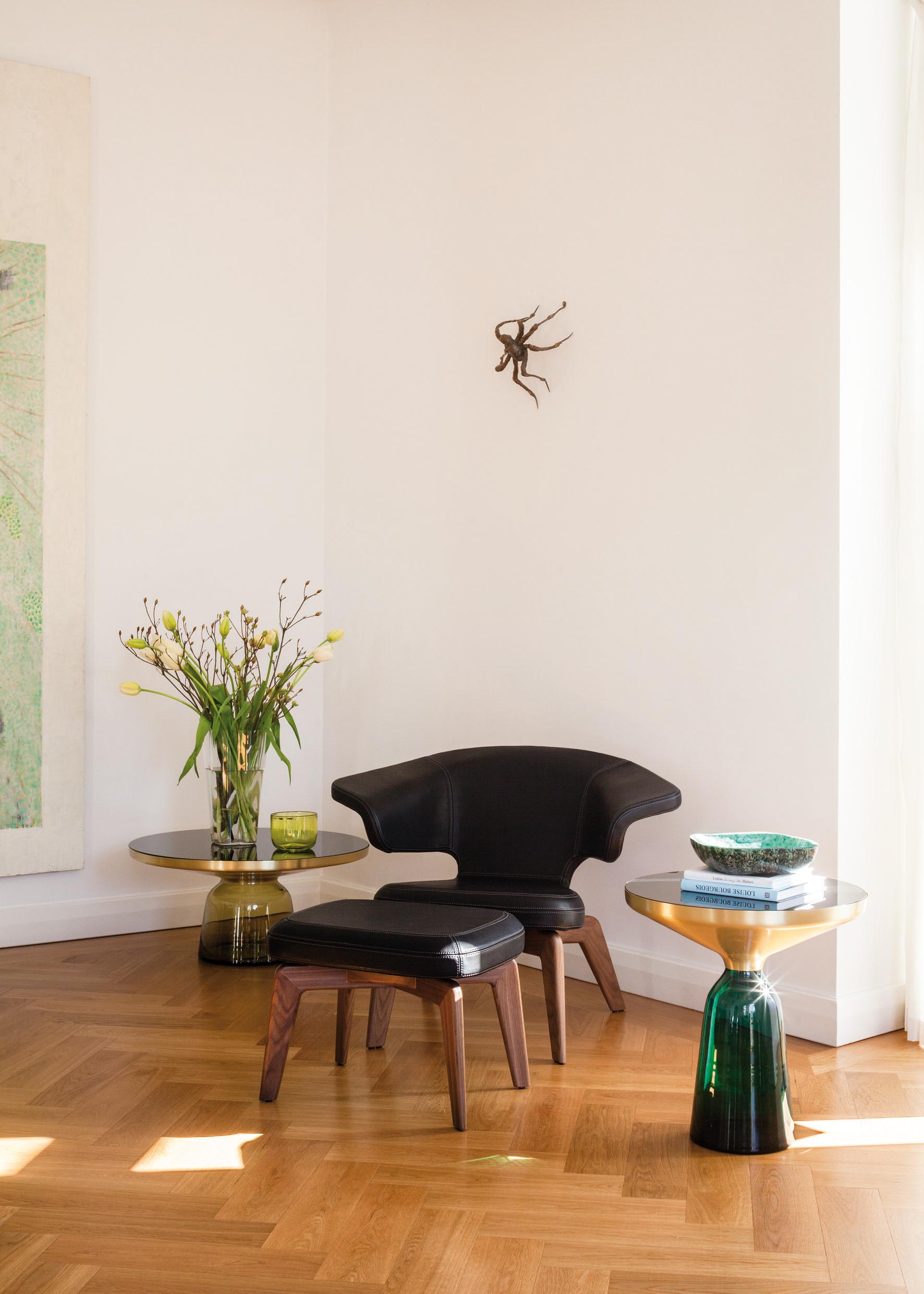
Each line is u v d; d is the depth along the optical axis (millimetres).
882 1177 2277
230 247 4629
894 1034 3215
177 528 4508
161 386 4477
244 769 3723
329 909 2762
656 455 3588
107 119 4355
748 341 3326
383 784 3322
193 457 4547
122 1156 2330
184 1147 2375
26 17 4188
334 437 4812
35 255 4164
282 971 2645
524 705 4008
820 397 3139
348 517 4738
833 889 2518
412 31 4473
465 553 4242
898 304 3273
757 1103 2389
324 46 4840
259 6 4691
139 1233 2025
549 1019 2939
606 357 3748
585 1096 2697
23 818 4148
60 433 4215
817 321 3150
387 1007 3027
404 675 4473
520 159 4055
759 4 3307
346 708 4730
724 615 3383
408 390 4477
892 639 3260
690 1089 2756
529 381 4000
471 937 2533
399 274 4520
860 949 3158
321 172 4844
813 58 3168
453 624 4281
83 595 4270
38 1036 3080
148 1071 2816
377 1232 2033
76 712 4242
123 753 4375
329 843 3922
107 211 4355
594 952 3375
